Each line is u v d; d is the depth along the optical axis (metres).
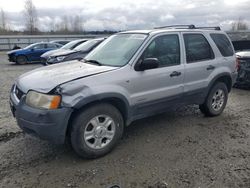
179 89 4.67
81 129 3.58
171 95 4.57
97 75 3.71
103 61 4.37
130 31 4.89
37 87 3.52
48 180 3.31
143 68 4.07
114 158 3.84
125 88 3.93
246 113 5.89
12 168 3.56
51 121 3.35
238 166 3.63
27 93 3.56
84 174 3.44
